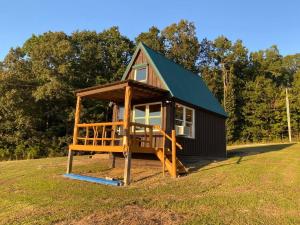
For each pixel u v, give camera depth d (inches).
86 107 1521.9
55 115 1455.5
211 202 346.0
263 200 350.6
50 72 1378.0
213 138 844.0
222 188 420.2
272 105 1962.4
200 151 756.6
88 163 741.9
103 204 346.6
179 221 282.7
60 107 1462.8
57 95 1352.1
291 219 286.0
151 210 319.9
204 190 410.6
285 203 338.0
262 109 1939.0
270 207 324.8
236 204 337.1
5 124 1359.5
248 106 1988.2
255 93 1995.6
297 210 314.0
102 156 896.9
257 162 658.8
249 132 1953.7
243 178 479.2
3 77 1293.1
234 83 2108.8
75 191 422.0
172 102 645.3
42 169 651.5
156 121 653.9
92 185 467.5
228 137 1865.2
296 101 1908.2
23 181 521.7
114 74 1699.1
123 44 1801.2
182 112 695.7
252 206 328.8
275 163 643.5
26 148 1326.3
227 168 581.9
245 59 2292.1
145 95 641.0
